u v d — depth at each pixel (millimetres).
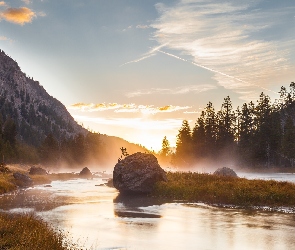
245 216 21062
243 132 125188
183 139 142875
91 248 13062
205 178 38156
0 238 11531
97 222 19094
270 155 113812
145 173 35344
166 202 28234
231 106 133375
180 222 19094
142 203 27656
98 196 33250
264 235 15758
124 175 35625
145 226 18000
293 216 20984
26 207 25000
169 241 14609
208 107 136500
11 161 135250
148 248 13469
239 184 31141
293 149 104125
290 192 26484
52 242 11867
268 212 22594
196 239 15016
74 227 17703
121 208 24812
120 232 16469
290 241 14641
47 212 22703
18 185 45188
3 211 22750
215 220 19750
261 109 124500
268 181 32375
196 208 24688
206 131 136000
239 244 14117
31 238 11562
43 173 71125
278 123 116188
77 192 37312
